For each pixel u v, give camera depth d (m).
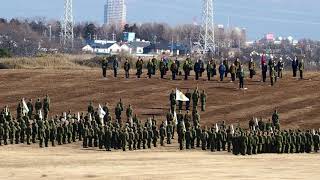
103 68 152.25
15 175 68.56
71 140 101.50
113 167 76.00
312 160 86.31
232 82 145.00
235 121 116.50
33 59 199.62
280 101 130.75
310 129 106.69
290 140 95.94
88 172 71.31
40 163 79.31
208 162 82.12
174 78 147.38
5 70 168.00
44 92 139.12
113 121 111.50
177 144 101.75
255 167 77.81
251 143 92.88
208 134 96.69
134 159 84.44
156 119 116.38
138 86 142.12
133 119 105.69
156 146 99.56
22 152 91.06
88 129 97.62
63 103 129.50
